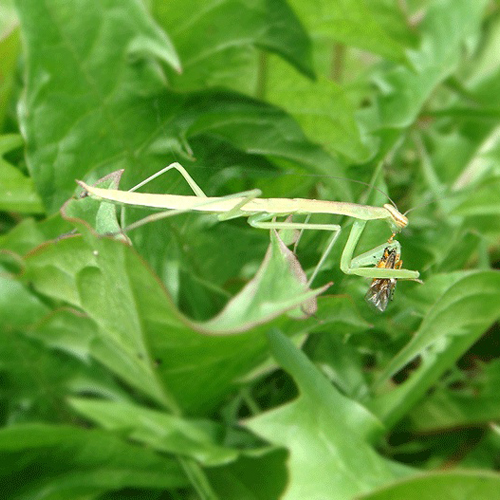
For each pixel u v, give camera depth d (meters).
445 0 0.22
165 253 0.15
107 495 0.16
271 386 0.18
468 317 0.15
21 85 0.18
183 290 0.17
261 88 0.19
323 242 0.16
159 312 0.13
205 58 0.19
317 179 0.17
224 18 0.18
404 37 0.22
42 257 0.14
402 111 0.21
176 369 0.14
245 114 0.17
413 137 0.22
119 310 0.14
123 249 0.12
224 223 0.16
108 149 0.16
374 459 0.14
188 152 0.15
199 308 0.17
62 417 0.18
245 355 0.15
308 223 0.15
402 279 0.15
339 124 0.19
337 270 0.16
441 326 0.15
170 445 0.15
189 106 0.16
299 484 0.14
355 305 0.15
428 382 0.16
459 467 0.17
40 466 0.15
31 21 0.15
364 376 0.17
